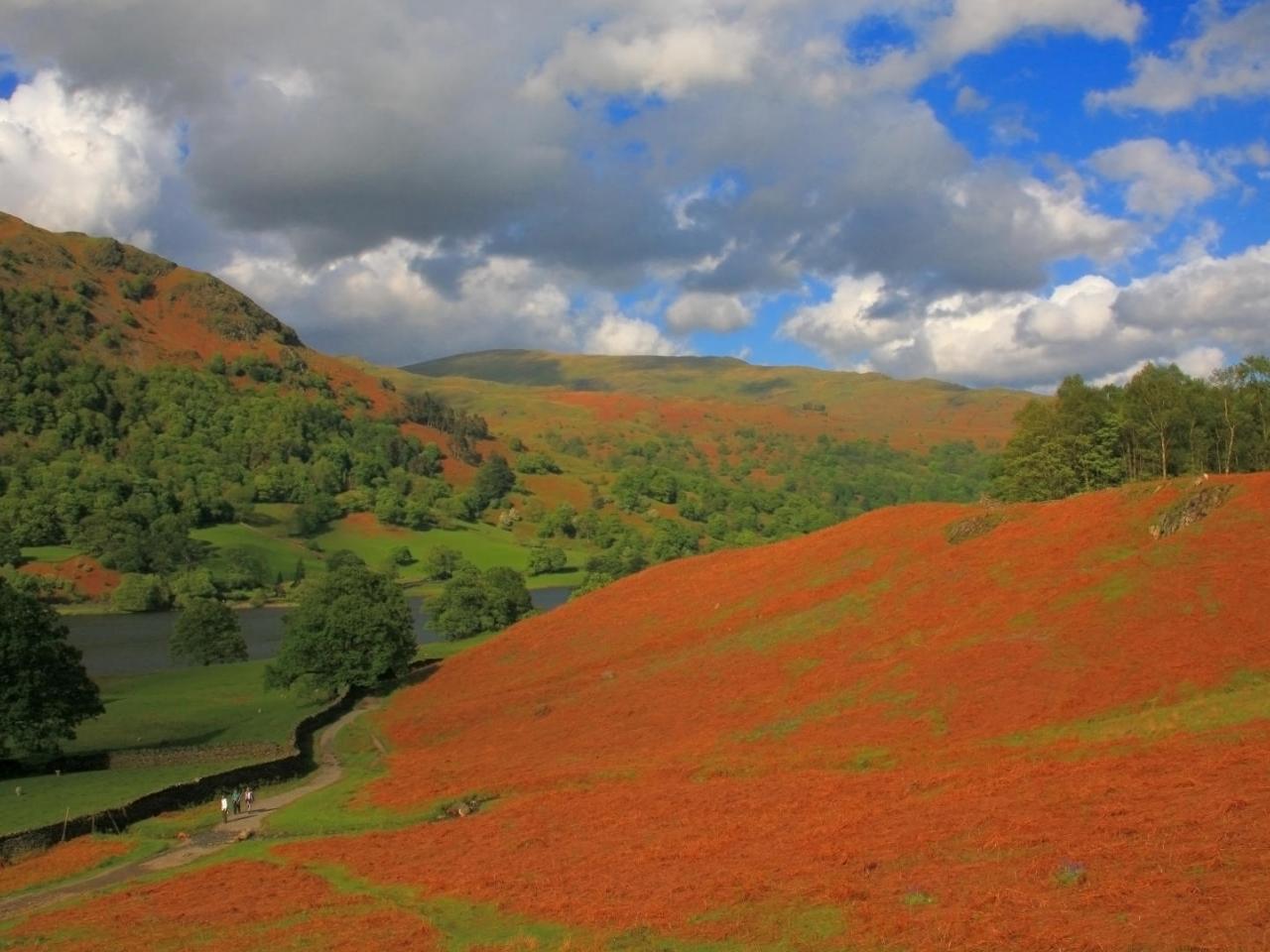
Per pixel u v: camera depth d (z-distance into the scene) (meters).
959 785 47.28
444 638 173.38
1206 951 25.00
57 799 72.06
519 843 50.03
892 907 32.28
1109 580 72.44
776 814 48.00
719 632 100.88
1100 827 36.25
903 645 77.81
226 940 39.56
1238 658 56.56
